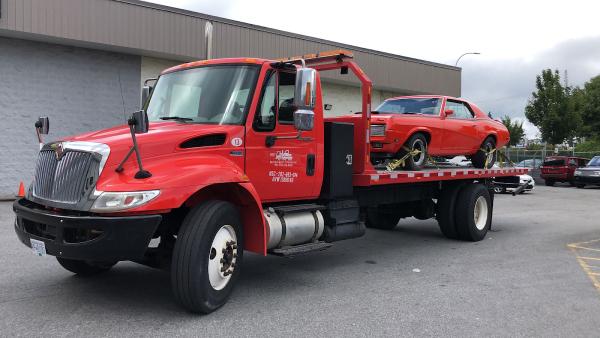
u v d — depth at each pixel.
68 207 4.47
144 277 6.25
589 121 45.12
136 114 4.45
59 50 14.77
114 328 4.50
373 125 7.82
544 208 16.20
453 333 4.59
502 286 6.25
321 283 6.27
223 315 4.95
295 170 6.05
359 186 7.48
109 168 4.50
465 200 9.34
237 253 5.25
